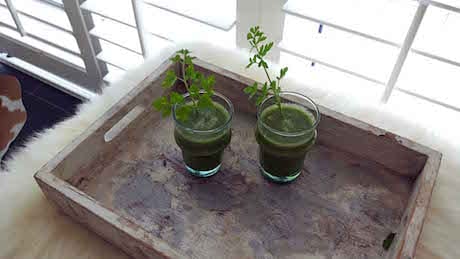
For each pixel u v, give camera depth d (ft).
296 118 1.71
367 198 1.81
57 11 3.23
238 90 2.07
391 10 2.15
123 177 1.89
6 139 3.57
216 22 2.48
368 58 2.38
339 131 1.90
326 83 2.49
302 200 1.79
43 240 1.78
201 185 1.85
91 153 1.88
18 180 1.96
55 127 2.23
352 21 2.13
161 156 1.97
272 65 2.50
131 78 2.42
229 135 1.77
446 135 2.14
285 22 2.46
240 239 1.68
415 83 2.26
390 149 1.83
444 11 2.04
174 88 2.22
